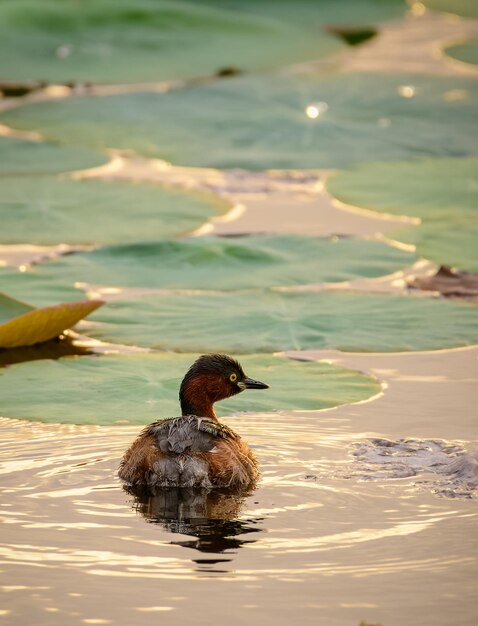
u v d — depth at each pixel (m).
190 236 18.73
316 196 21.25
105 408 12.41
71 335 14.91
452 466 10.86
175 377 13.28
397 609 8.36
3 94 27.95
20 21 30.59
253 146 23.86
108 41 30.47
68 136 24.23
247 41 31.11
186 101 26.58
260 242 18.28
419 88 28.00
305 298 16.11
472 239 18.34
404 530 9.52
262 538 9.41
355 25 35.16
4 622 8.17
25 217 19.22
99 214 19.58
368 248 18.09
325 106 26.31
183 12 31.98
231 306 15.73
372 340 14.55
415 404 12.57
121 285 16.69
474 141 24.23
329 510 9.93
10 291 16.34
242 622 8.20
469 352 14.27
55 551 9.15
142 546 9.27
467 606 8.39
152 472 10.42
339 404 12.53
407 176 21.78
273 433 11.78
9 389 13.02
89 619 8.23
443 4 37.12
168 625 8.16
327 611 8.34
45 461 10.99
